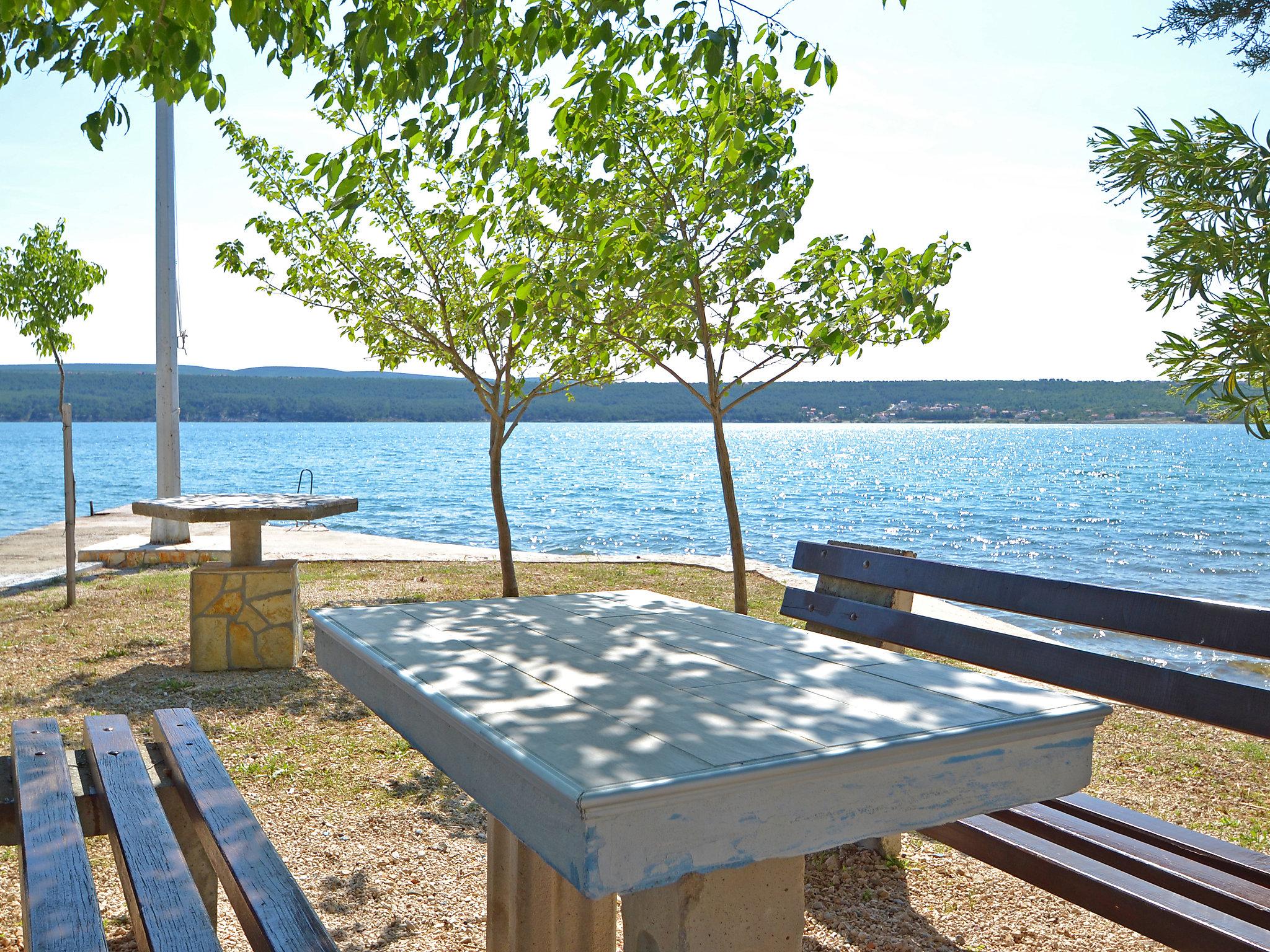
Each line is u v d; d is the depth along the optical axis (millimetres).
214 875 2525
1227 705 2186
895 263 5422
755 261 5590
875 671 1920
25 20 3805
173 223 12023
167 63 3844
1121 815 2281
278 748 4547
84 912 1571
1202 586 19062
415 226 7836
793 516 37219
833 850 3215
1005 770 1544
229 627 6184
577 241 5656
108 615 8109
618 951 2621
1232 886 1874
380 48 3857
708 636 2266
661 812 1261
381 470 68688
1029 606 2662
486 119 4164
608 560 11906
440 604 2686
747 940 1601
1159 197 2811
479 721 1534
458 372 8766
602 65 4277
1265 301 2686
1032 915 2791
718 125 5188
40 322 8672
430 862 3260
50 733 2680
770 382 5645
